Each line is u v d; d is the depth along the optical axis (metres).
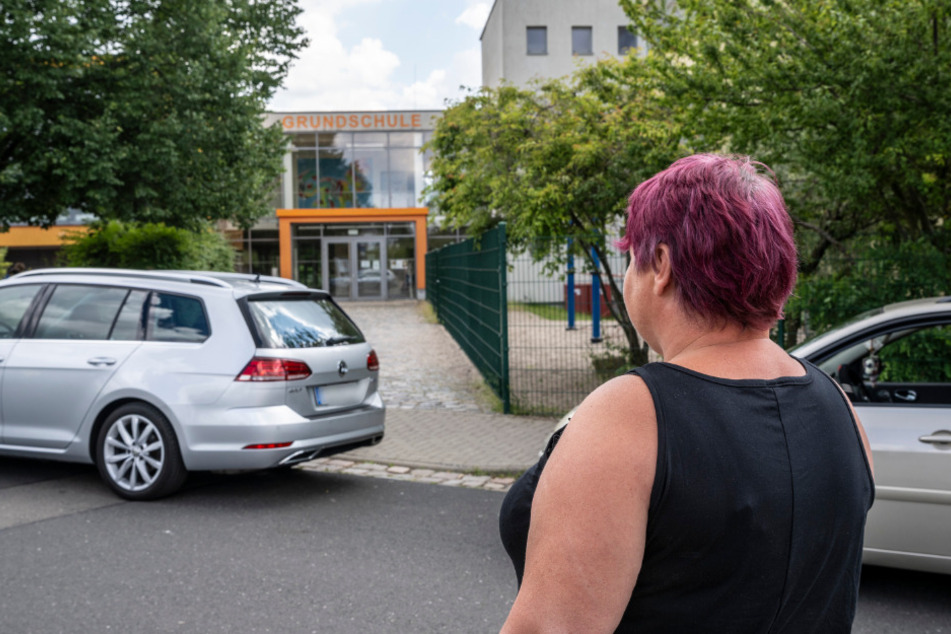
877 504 3.66
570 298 8.71
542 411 8.50
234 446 5.17
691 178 1.02
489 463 6.42
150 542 4.56
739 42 6.66
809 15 6.50
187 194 15.67
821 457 0.97
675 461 0.89
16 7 12.70
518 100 11.17
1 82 12.97
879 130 6.19
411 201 34.75
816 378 1.07
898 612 3.61
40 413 5.69
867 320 3.97
